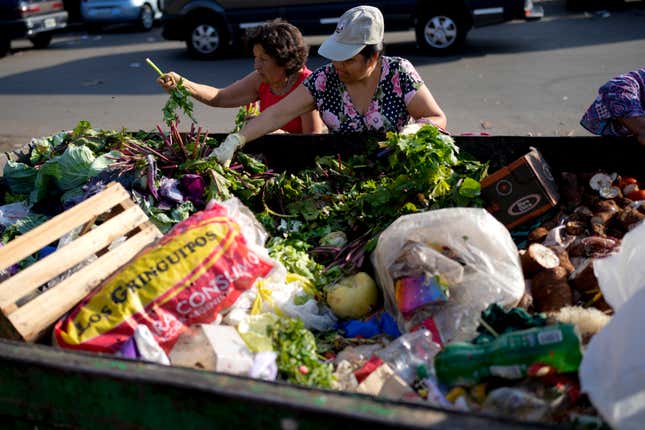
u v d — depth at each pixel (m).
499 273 2.69
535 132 7.00
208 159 3.64
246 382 1.93
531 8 10.47
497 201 3.21
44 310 2.49
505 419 1.74
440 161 3.27
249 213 2.96
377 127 3.85
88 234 2.77
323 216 3.50
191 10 11.47
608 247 2.96
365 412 1.77
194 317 2.55
